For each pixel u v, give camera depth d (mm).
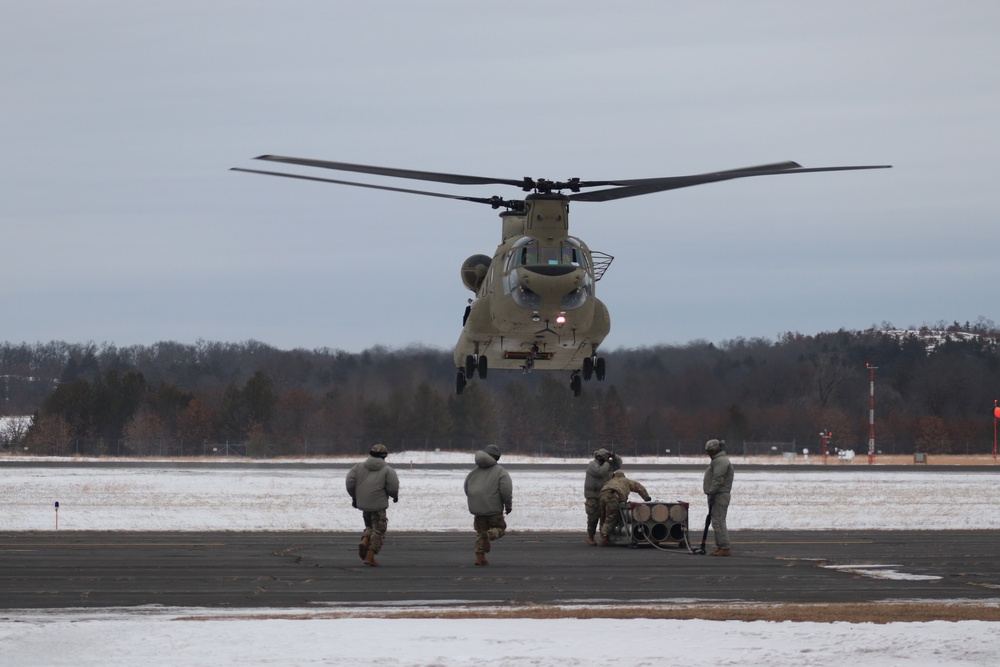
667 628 26266
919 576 39250
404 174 59219
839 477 125875
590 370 70938
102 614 29922
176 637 24922
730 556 46125
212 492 88250
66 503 75625
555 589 35375
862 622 27469
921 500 84812
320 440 176750
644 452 190375
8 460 158125
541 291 60531
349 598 33156
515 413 188875
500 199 65500
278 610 30703
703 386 199875
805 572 40375
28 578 37219
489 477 42094
